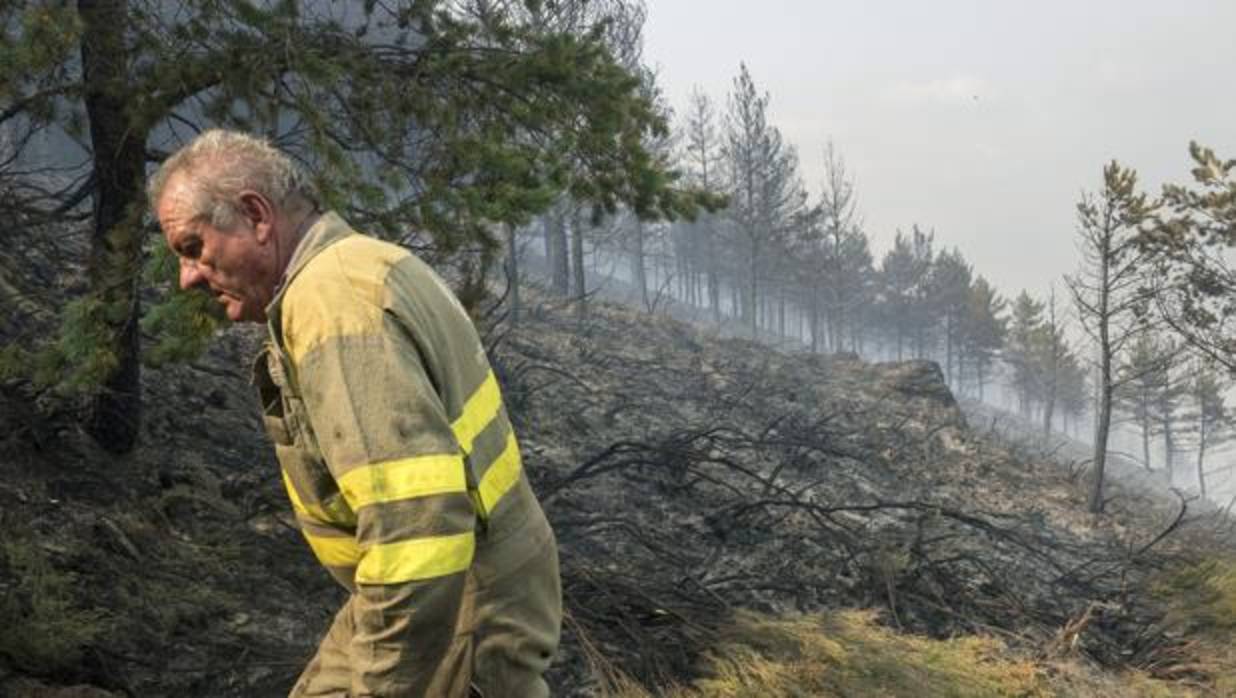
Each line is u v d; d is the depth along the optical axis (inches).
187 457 248.8
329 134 206.5
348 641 68.7
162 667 172.9
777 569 319.9
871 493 470.0
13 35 181.6
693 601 248.7
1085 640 323.3
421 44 233.8
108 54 200.2
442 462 53.6
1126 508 652.7
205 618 189.5
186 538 214.8
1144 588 377.7
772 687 204.5
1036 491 608.4
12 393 221.9
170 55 198.1
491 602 62.7
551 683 208.7
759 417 585.3
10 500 195.6
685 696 205.5
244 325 350.9
